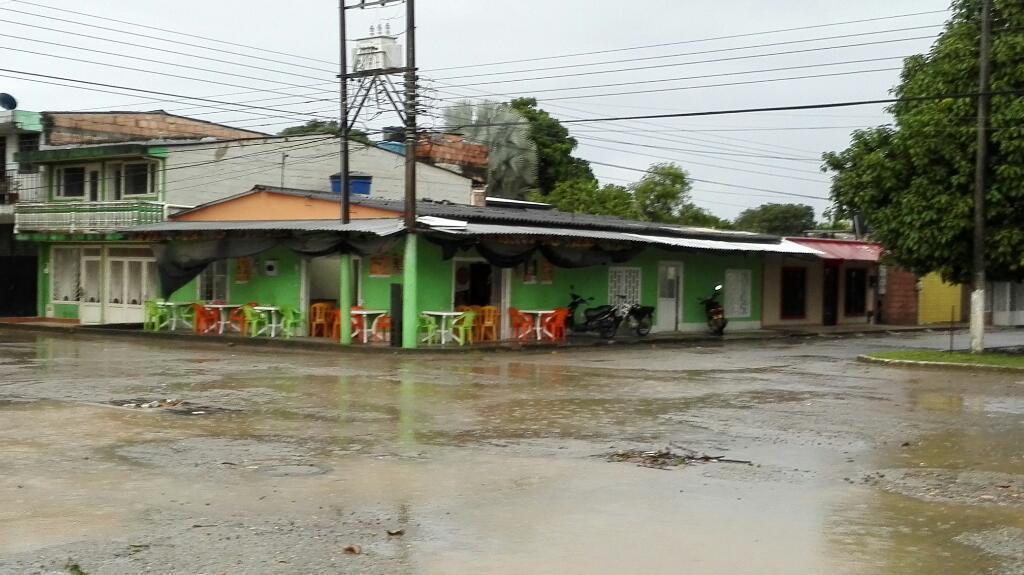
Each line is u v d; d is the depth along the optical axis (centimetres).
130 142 3247
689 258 3394
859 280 4131
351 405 1437
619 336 3011
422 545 714
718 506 844
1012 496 896
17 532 737
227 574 643
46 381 1708
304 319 2791
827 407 1475
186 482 910
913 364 2173
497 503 843
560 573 654
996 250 2259
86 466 978
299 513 801
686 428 1262
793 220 6894
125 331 2936
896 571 666
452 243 2497
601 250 2866
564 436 1190
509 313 2742
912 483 948
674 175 5272
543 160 5462
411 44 2402
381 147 3731
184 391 1584
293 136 3447
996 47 2166
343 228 2461
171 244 2884
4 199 3603
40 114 3525
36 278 3750
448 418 1322
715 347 2828
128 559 673
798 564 680
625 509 828
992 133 2200
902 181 2381
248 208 2941
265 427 1232
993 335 3516
